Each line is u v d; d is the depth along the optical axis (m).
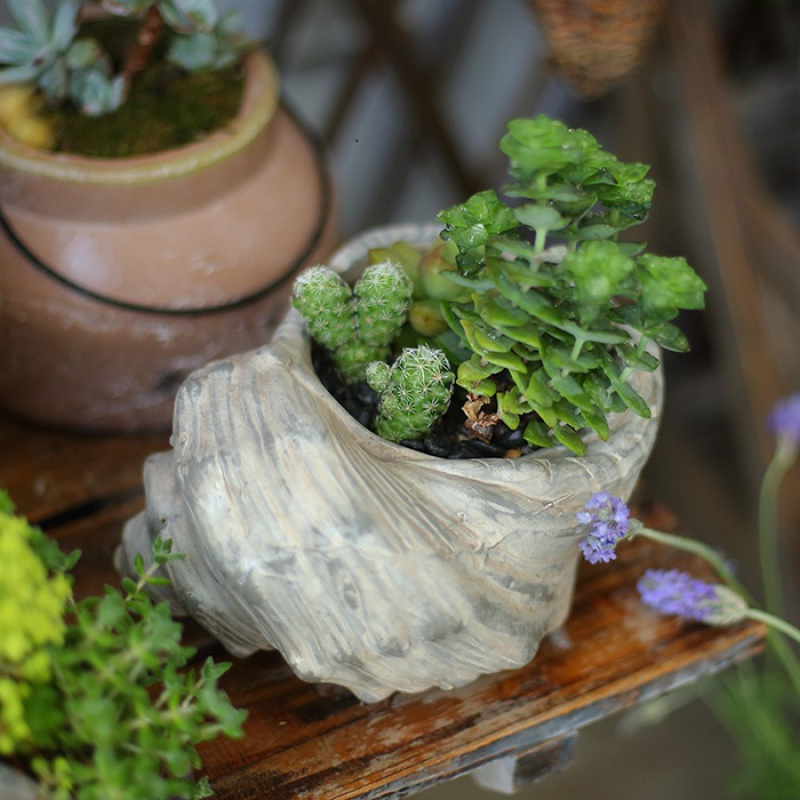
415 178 1.15
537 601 0.55
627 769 1.02
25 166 0.60
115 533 0.63
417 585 0.52
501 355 0.52
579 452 0.52
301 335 0.56
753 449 0.97
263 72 0.65
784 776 0.84
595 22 0.69
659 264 0.49
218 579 0.53
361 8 0.92
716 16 1.21
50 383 0.65
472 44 1.14
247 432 0.52
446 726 0.57
